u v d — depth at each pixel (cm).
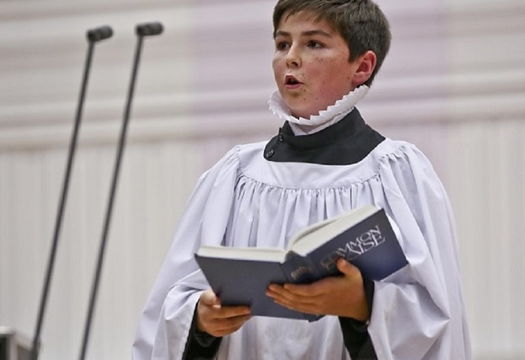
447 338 722
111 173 1415
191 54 1412
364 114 1348
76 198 1419
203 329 729
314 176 752
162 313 750
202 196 791
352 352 711
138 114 1419
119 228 1405
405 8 1355
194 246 781
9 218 1433
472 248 1314
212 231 758
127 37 1424
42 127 1441
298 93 754
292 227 740
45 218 1425
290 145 770
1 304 1424
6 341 847
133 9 1427
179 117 1410
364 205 687
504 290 1307
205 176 798
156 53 1420
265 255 667
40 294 1416
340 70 756
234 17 1404
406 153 761
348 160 754
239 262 668
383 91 1350
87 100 1436
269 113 1392
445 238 744
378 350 700
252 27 1398
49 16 1449
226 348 753
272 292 682
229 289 690
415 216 744
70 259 1412
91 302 934
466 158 1326
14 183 1438
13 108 1448
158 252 1397
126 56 1429
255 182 766
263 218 750
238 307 703
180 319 736
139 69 1424
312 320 709
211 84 1406
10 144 1444
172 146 1409
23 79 1450
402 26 1356
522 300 1304
